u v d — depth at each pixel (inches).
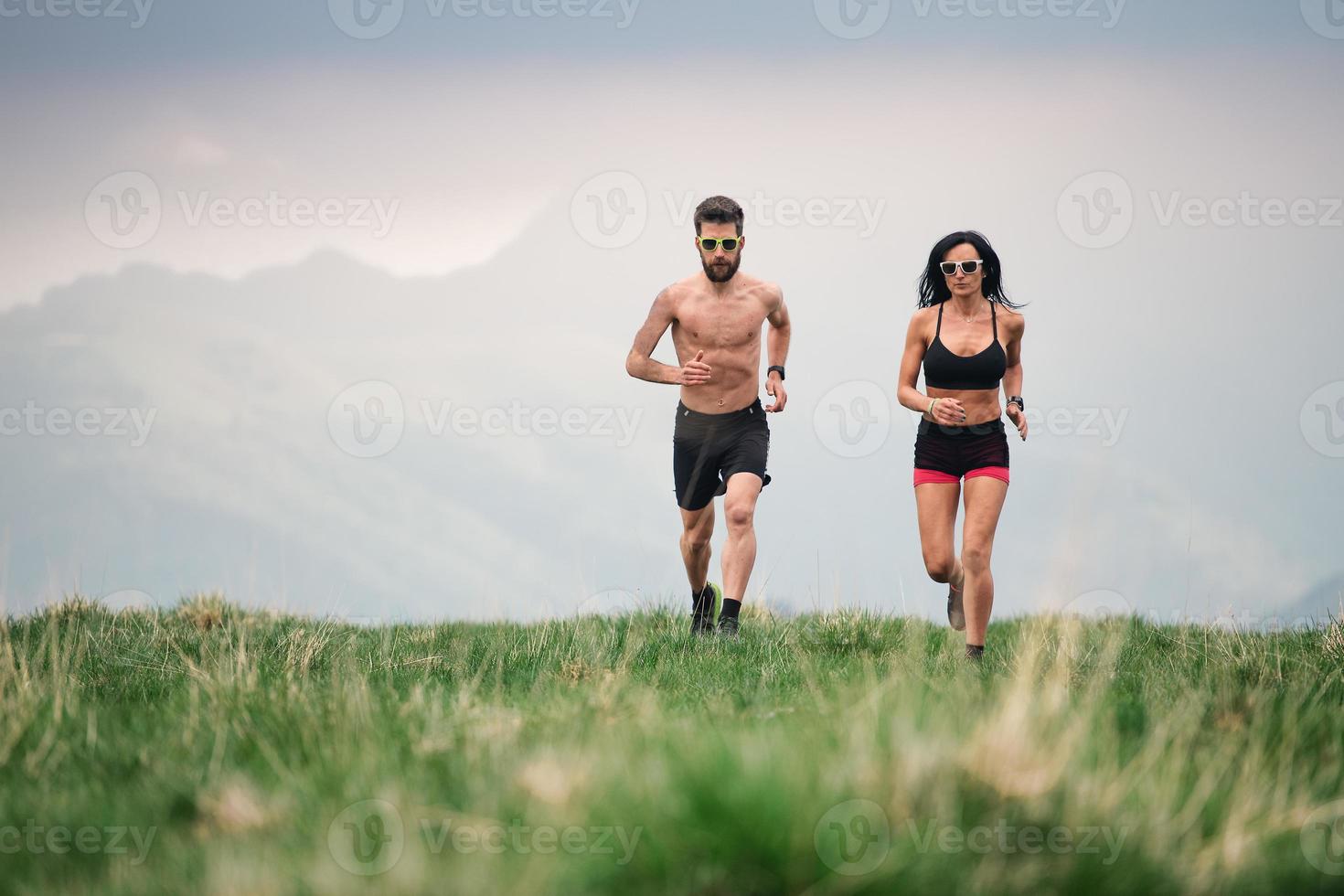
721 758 343.9
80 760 436.5
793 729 421.1
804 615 996.6
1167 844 326.3
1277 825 348.5
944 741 357.4
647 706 506.0
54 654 589.3
